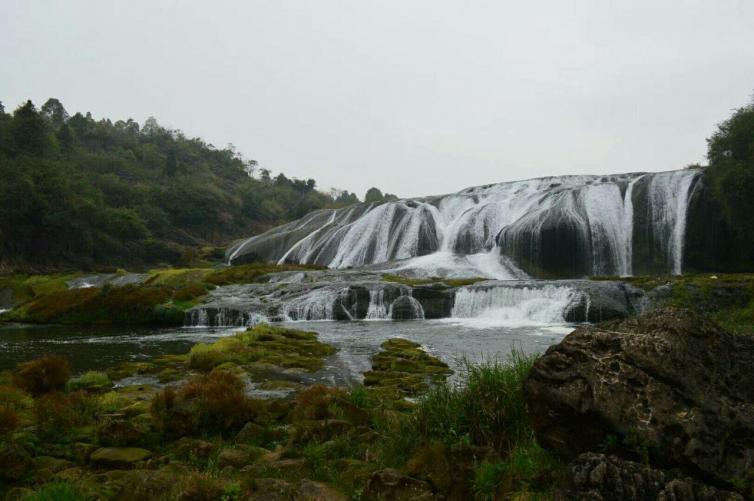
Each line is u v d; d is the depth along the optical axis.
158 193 119.94
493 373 8.28
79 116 161.00
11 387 12.96
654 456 4.81
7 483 7.51
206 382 10.82
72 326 32.94
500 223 56.72
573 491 4.75
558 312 29.34
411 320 32.22
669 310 5.61
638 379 5.14
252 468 7.56
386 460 7.42
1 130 94.25
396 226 61.78
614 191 51.88
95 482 7.44
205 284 40.25
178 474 7.34
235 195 149.50
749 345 5.41
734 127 43.69
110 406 11.84
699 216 46.28
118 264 86.88
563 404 5.45
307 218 79.62
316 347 21.03
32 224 77.31
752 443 4.59
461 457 6.95
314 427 8.90
